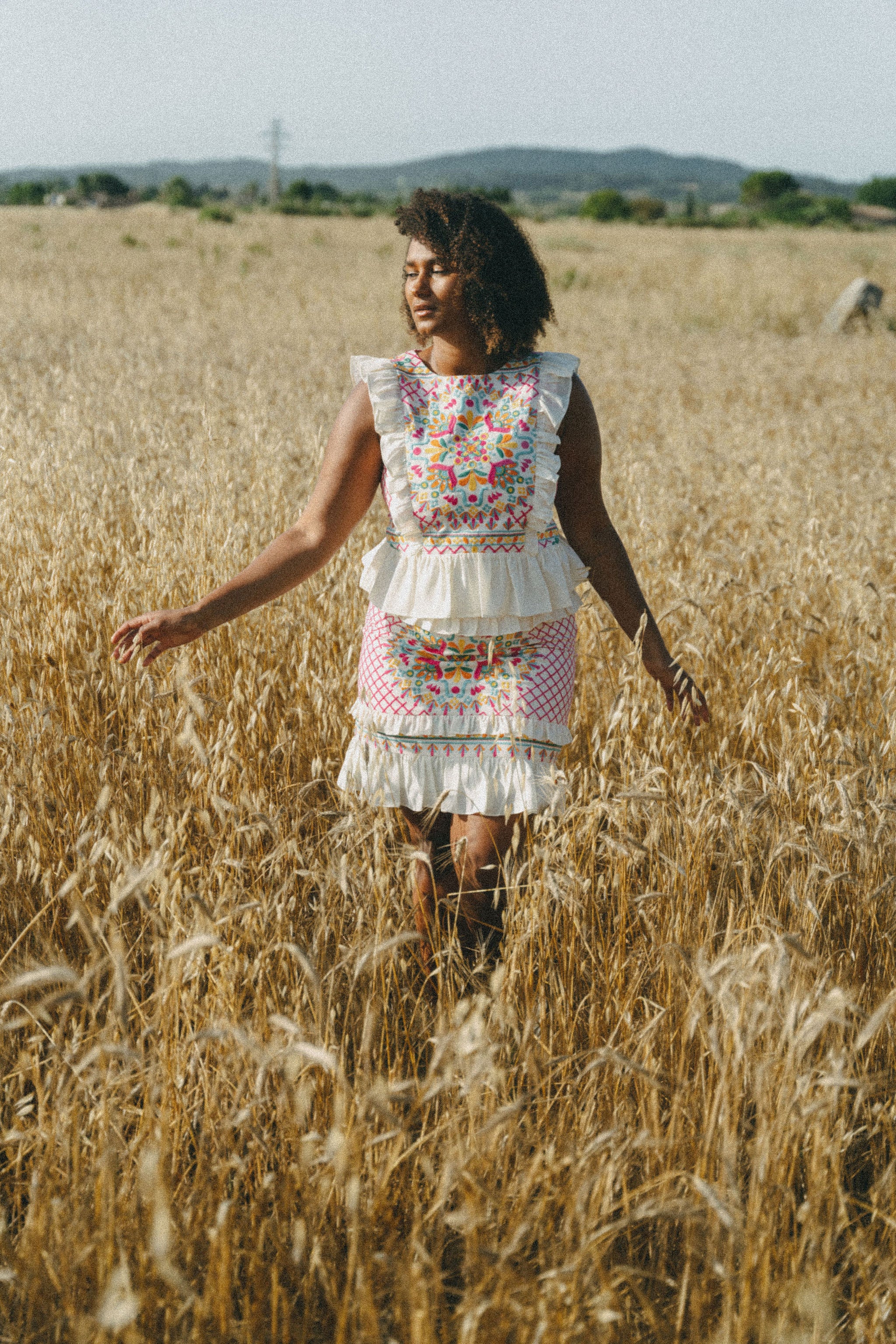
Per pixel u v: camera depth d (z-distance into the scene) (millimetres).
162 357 11109
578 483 2611
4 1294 1762
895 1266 1880
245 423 6355
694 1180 1645
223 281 21109
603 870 2822
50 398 7352
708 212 95938
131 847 2445
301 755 3189
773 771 3365
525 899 2434
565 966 2453
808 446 7961
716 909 2604
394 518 2455
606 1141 1848
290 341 13680
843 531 5277
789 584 4551
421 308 2438
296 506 5023
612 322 17938
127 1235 1771
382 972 2316
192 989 2127
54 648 3434
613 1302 1689
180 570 3910
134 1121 2066
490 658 2441
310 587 4023
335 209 60875
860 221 80125
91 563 4180
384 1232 1882
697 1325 1722
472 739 2498
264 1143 1959
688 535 5477
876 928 2602
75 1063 2039
